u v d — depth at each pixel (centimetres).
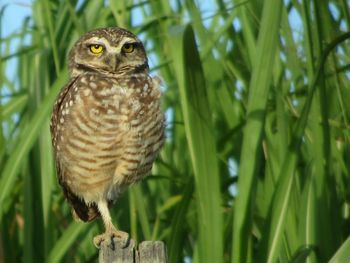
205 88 927
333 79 1160
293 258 977
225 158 1206
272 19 941
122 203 1165
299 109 1154
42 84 1127
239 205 927
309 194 1017
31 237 1076
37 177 1093
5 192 1009
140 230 1152
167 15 1225
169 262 1013
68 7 1141
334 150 1128
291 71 1136
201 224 939
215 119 1220
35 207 1088
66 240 1062
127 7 1216
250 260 937
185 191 1027
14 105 1190
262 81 934
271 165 1048
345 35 986
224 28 1182
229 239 1031
